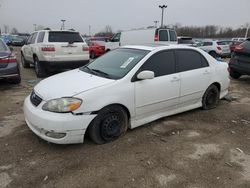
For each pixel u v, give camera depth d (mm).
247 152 4012
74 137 3729
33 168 3426
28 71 11500
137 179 3254
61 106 3631
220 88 6020
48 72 10148
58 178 3238
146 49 4832
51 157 3686
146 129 4691
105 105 3902
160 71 4723
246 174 3432
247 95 7539
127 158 3713
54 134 3652
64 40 9547
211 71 5676
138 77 4281
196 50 5496
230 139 4453
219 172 3451
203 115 5566
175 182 3217
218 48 19500
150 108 4594
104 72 4516
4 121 4934
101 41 21641
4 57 7371
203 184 3201
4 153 3760
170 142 4242
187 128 4836
